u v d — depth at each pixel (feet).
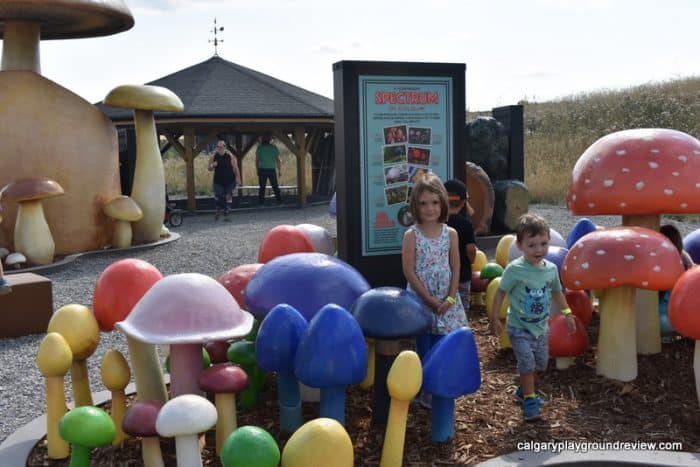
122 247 40.22
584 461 12.64
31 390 18.49
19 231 35.17
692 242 20.84
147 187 42.22
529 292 14.73
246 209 64.75
